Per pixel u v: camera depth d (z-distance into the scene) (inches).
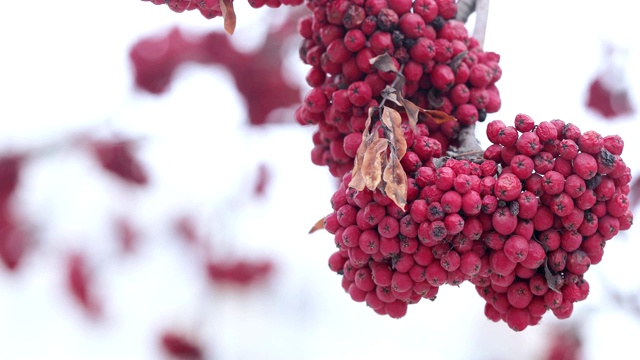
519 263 35.8
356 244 35.7
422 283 35.8
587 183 35.3
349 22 36.3
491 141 35.6
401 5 36.4
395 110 36.1
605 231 35.6
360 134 36.3
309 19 37.5
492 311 36.9
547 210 35.3
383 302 36.5
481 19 38.3
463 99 36.9
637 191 46.1
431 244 35.3
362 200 35.4
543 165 35.2
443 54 36.7
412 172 35.6
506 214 35.1
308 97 37.0
